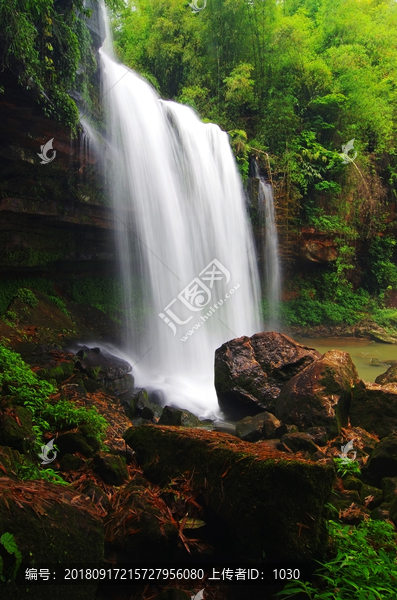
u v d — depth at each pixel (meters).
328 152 20.48
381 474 5.06
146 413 7.27
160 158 12.66
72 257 11.70
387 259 23.98
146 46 19.58
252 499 2.88
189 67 19.88
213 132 15.48
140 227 12.18
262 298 19.03
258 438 6.56
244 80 18.53
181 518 3.22
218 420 7.80
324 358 7.25
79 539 2.29
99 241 12.34
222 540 3.13
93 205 10.96
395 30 25.69
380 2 28.61
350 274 23.50
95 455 4.31
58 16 7.71
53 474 3.67
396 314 21.75
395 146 23.84
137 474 4.37
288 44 19.53
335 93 20.56
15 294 9.80
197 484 3.29
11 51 6.58
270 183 18.42
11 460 3.40
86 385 6.79
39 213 9.85
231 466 3.09
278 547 2.81
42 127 8.18
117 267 12.98
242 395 7.66
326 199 20.94
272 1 19.41
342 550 3.16
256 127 19.88
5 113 7.56
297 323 20.05
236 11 18.77
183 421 6.86
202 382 10.64
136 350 11.23
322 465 2.91
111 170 11.02
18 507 2.15
